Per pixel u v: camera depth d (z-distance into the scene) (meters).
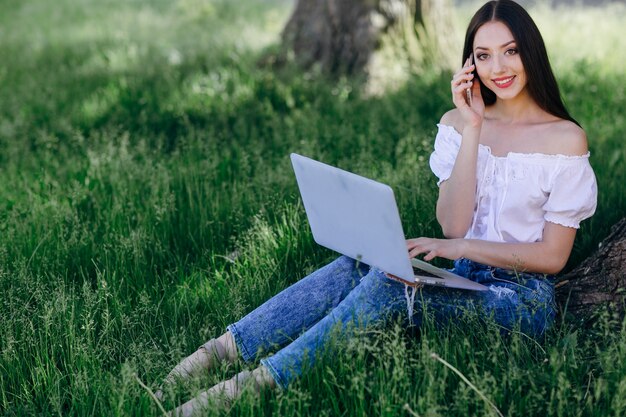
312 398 3.10
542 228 3.51
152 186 5.20
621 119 6.51
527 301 3.38
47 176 5.48
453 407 3.01
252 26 12.22
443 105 7.01
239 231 4.69
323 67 8.12
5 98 8.12
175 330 3.68
